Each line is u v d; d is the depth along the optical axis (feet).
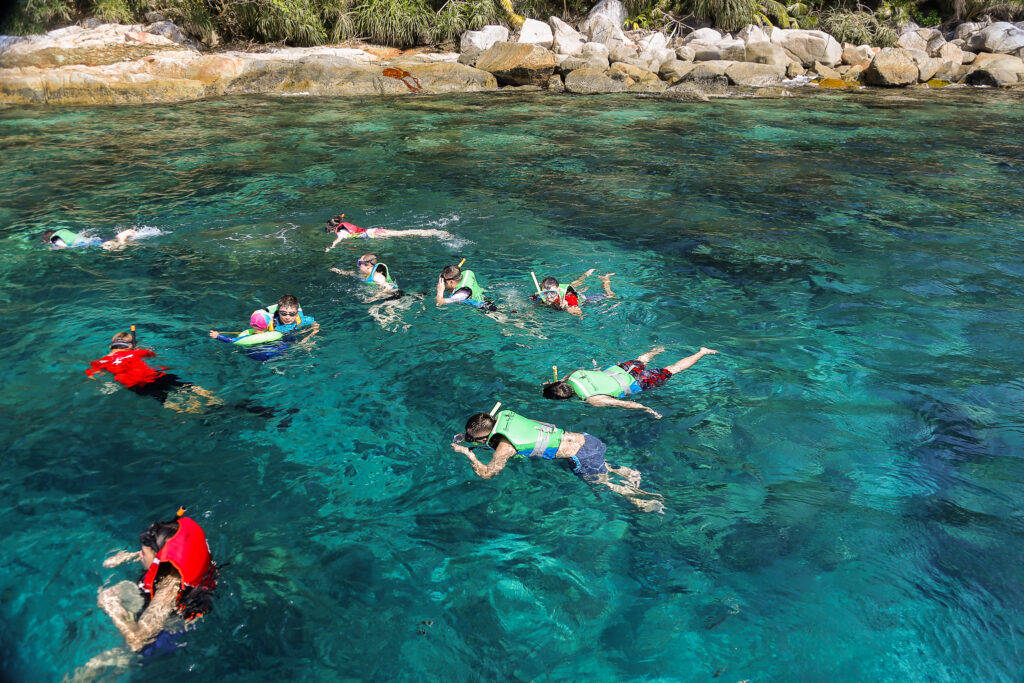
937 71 81.92
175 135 51.47
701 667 11.18
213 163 43.98
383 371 20.40
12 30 71.61
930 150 48.55
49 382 19.43
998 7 94.43
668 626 11.98
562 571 13.29
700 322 23.58
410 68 73.87
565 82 74.23
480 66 76.28
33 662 11.26
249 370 20.30
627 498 15.24
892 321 23.57
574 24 94.79
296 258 28.81
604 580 13.05
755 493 15.34
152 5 77.46
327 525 14.43
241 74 69.92
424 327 22.98
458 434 17.52
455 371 20.44
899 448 16.87
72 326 22.65
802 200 37.40
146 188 38.68
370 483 15.78
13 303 24.22
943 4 98.27
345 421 18.03
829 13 97.66
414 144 49.42
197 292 25.43
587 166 44.27
